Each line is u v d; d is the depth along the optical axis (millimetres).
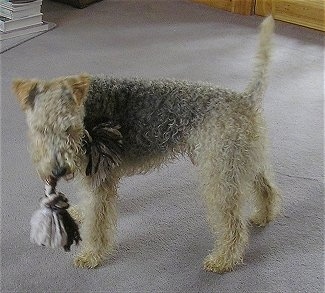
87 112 1796
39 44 3711
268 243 2098
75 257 1962
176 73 3379
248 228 2174
